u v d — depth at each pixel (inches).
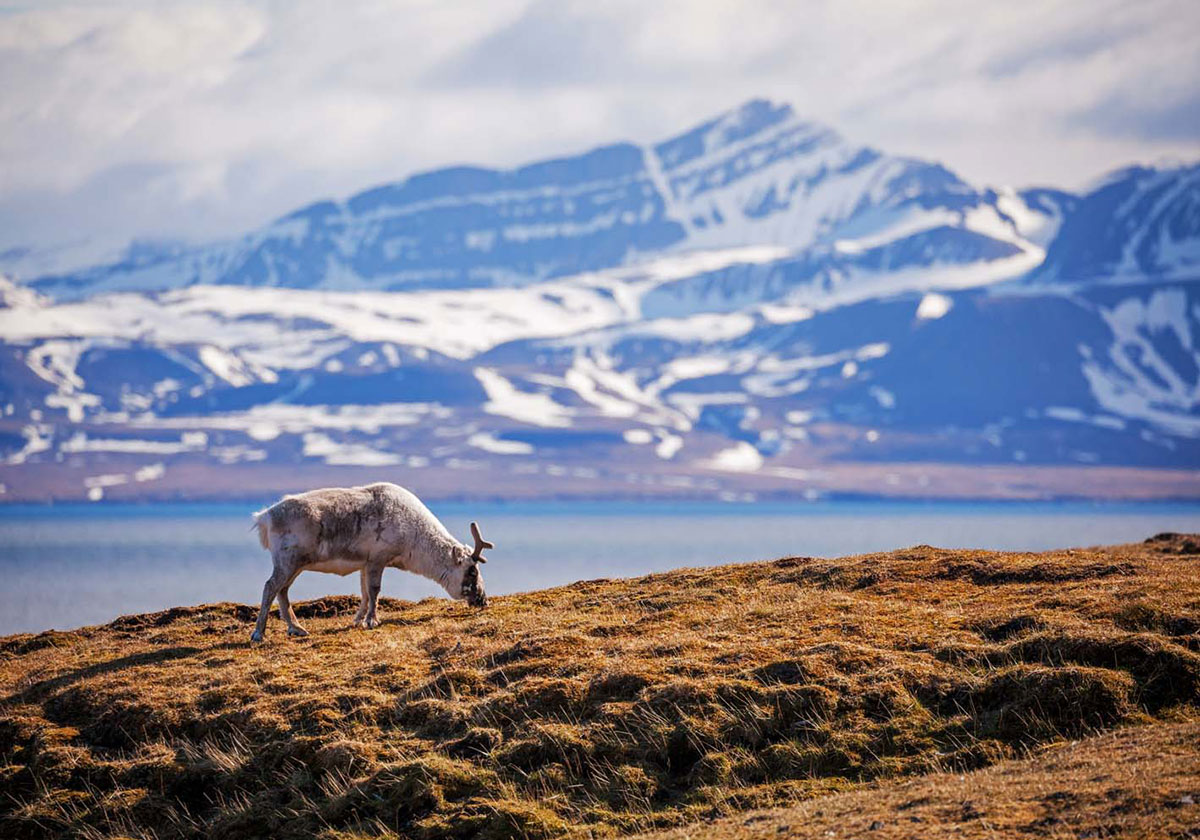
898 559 3501.5
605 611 3221.0
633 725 2418.8
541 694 2551.7
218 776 2460.6
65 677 2910.9
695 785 2266.2
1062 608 2778.1
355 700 2623.0
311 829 2277.3
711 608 3129.9
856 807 1982.0
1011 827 1763.0
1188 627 2571.4
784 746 2314.2
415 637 3068.4
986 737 2277.3
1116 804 1766.7
